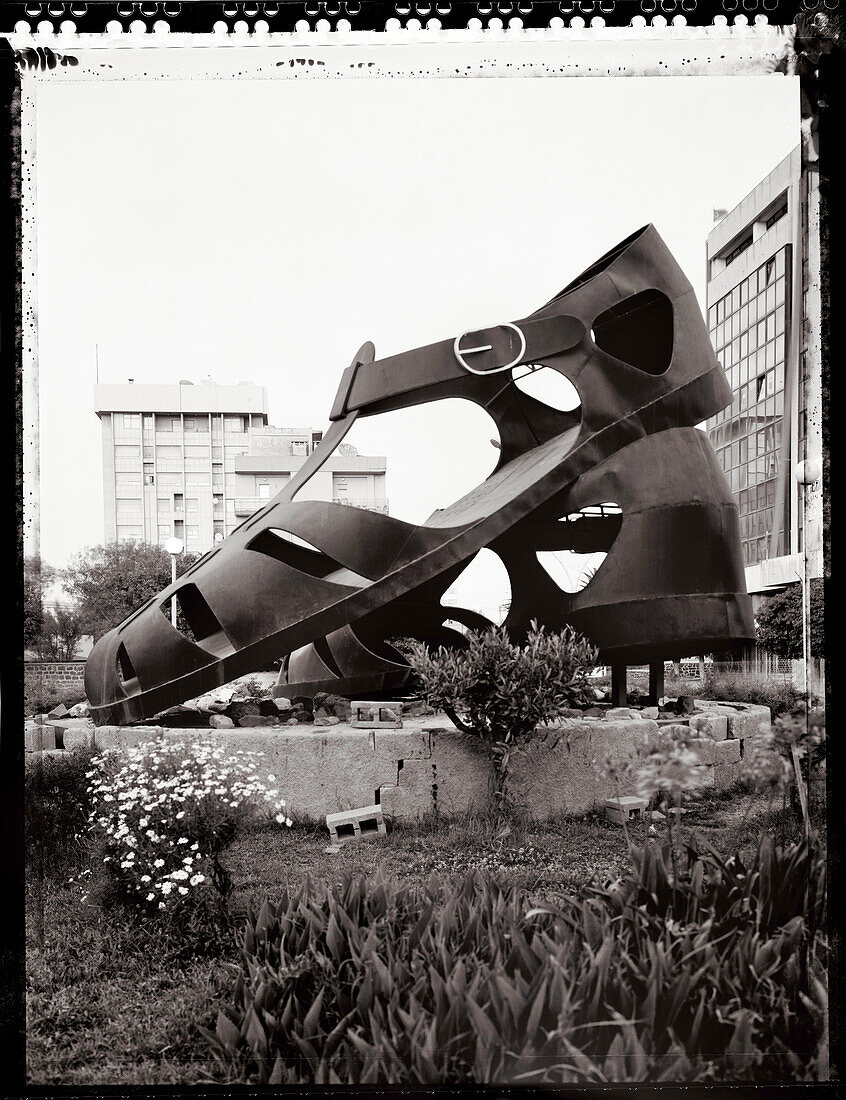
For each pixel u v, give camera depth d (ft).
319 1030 10.50
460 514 29.12
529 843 20.13
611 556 25.96
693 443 26.48
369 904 12.77
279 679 35.65
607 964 10.12
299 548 30.71
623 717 25.29
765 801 20.47
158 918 15.76
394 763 22.43
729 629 25.54
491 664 20.85
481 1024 9.67
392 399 28.04
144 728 23.70
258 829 21.54
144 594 44.34
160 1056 11.84
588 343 26.23
